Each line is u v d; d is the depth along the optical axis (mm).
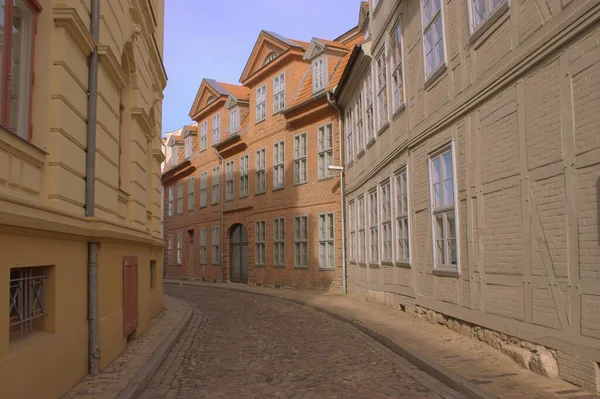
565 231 6168
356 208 18688
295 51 24422
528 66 6883
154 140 13891
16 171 5082
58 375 5867
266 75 26797
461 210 9148
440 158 10195
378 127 15211
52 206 5895
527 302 6996
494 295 7945
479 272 8453
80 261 6773
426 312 11172
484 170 8234
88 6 7207
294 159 24203
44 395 5406
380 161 14867
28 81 5676
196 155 35781
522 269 7129
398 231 13375
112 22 8312
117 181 8695
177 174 38781
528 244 6973
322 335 11414
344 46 22781
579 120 5918
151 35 12516
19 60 5547
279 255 25266
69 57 6371
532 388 5977
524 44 6996
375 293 15859
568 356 6102
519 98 7164
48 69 5977
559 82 6277
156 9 14719
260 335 11633
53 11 6070
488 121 8078
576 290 5961
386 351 9219
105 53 7336
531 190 6891
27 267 5379
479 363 7328
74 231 6188
